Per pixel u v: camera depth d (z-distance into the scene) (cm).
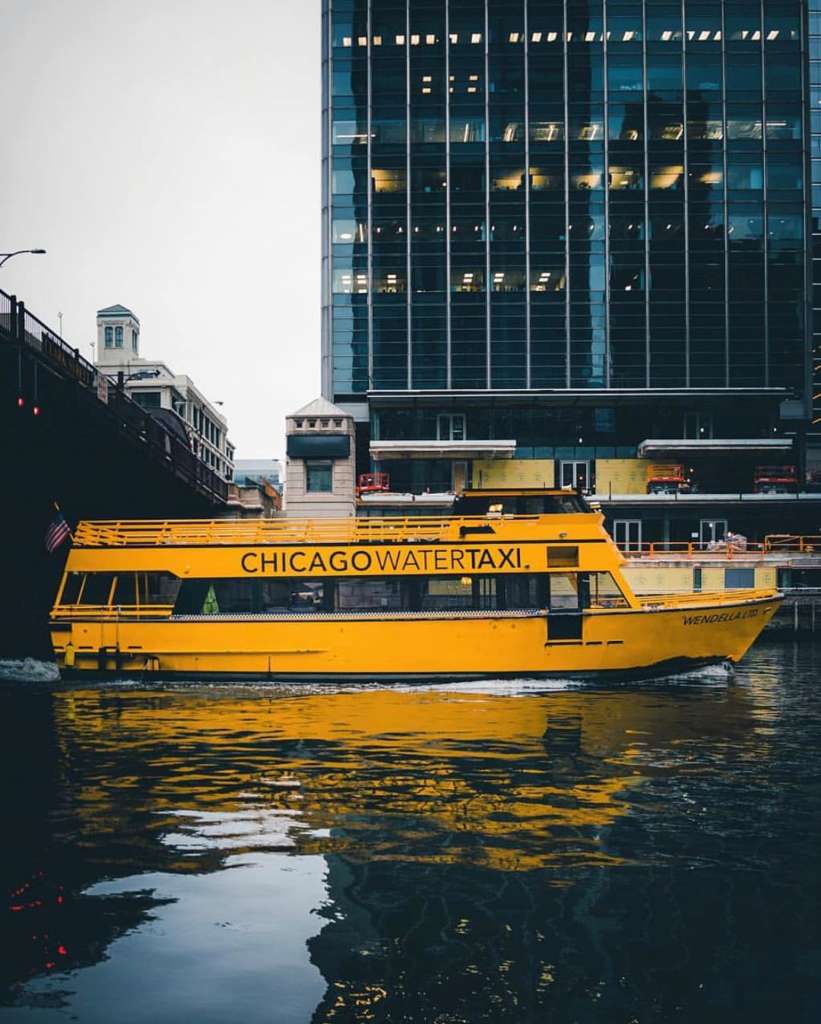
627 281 6350
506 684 2153
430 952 623
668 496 5216
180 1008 542
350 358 6350
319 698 1983
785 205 6406
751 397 5678
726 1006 551
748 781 1145
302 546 2236
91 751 1363
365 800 1046
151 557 2283
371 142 6506
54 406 2480
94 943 636
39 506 3020
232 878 772
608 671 2195
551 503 2295
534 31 6544
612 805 1019
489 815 975
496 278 6372
